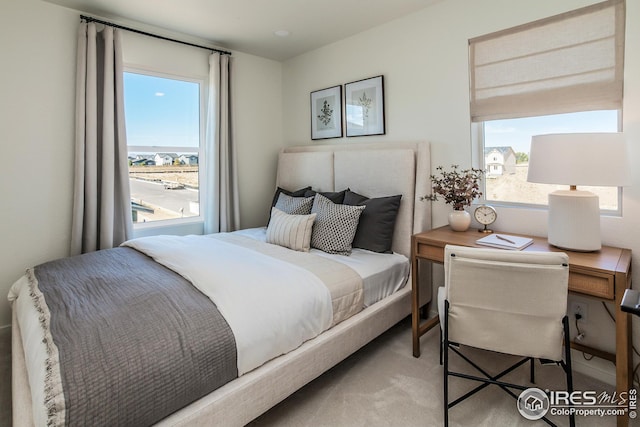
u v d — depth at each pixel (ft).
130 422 3.66
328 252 8.38
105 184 9.12
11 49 8.07
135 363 3.83
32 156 8.48
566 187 7.09
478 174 8.25
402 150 9.05
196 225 11.61
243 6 8.72
